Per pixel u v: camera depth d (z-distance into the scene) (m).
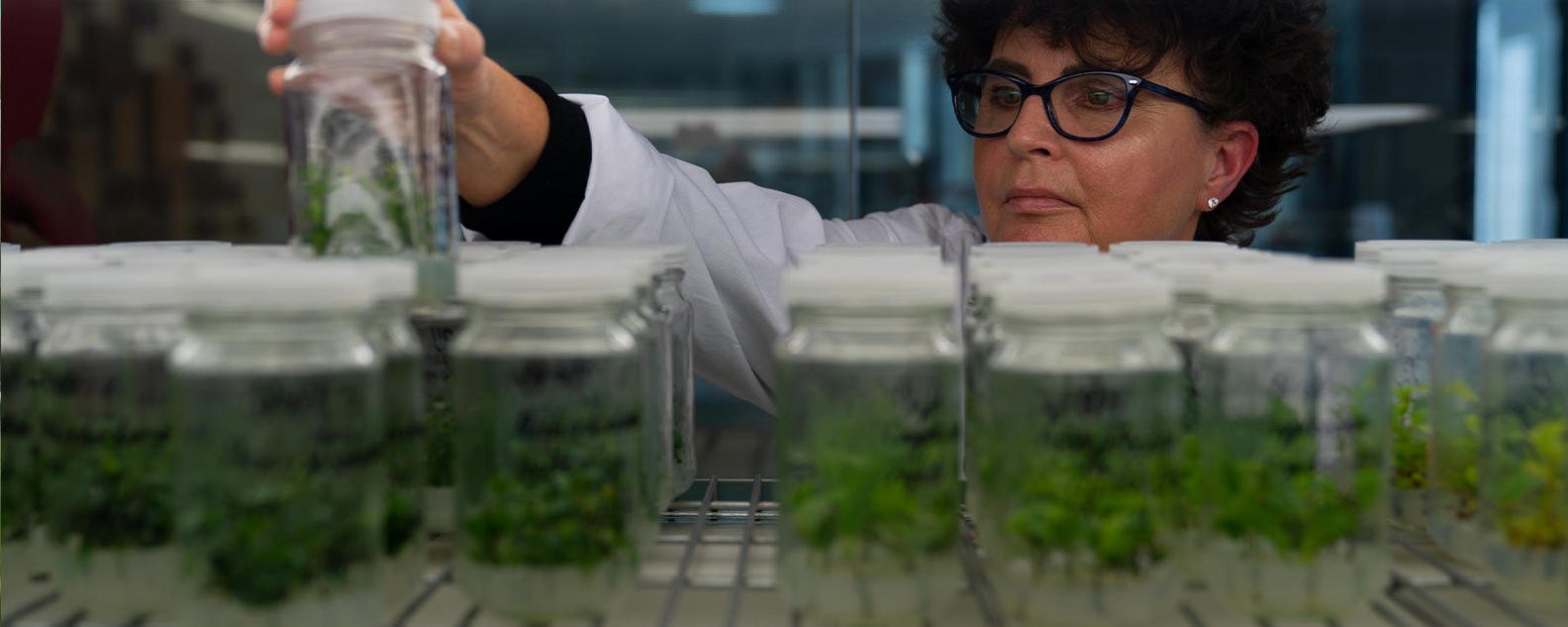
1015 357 0.52
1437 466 0.61
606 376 0.52
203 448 0.46
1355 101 2.34
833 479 0.51
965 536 0.65
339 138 0.56
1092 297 0.48
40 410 0.54
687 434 0.75
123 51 2.13
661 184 0.97
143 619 0.53
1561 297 0.52
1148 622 0.50
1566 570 0.52
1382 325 0.68
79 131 2.12
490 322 0.53
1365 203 2.36
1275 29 1.19
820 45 2.26
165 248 0.72
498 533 0.51
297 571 0.46
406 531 0.55
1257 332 0.53
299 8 0.56
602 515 0.52
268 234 2.26
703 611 0.54
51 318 0.54
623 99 2.29
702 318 1.13
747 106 2.28
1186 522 0.59
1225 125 1.23
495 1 2.26
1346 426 0.52
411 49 0.57
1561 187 2.29
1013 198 1.18
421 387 0.57
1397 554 0.62
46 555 0.57
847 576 0.51
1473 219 2.35
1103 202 1.14
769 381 1.26
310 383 0.46
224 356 0.46
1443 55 2.32
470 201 0.91
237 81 2.21
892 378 0.51
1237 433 0.52
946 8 1.30
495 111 0.81
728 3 2.26
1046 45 1.14
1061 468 0.50
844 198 2.29
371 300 0.46
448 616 0.54
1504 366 0.54
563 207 0.92
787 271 0.52
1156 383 0.51
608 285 0.51
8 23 1.50
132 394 0.52
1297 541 0.51
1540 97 2.31
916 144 2.27
